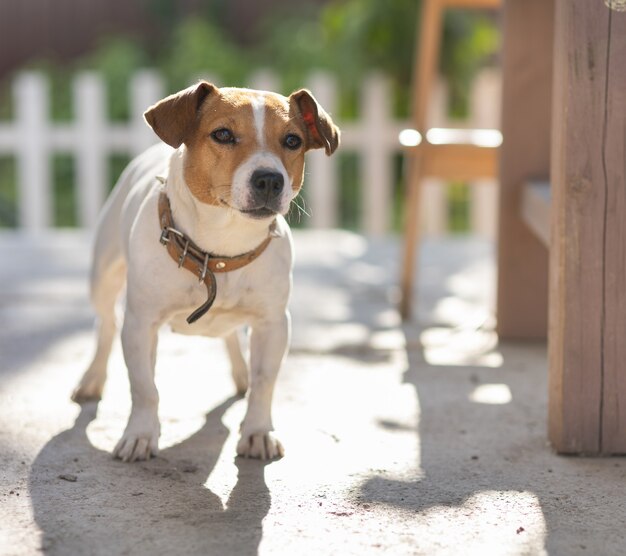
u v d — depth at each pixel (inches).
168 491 119.0
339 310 226.2
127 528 108.5
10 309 223.3
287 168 125.3
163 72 426.6
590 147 128.0
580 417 132.0
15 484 120.5
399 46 378.3
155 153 149.6
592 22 127.0
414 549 103.7
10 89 451.2
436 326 210.8
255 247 129.1
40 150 337.7
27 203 340.2
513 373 174.9
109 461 128.6
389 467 127.9
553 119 134.5
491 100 327.9
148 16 464.4
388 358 185.3
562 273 130.2
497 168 201.3
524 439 139.7
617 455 132.7
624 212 128.9
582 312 130.4
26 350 187.3
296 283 256.4
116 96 414.0
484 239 326.3
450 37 375.9
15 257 286.0
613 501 117.3
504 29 188.9
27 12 456.8
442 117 335.6
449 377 171.9
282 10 456.8
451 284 257.1
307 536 106.6
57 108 419.5
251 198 118.8
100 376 155.9
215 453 132.6
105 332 155.4
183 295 129.9
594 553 103.3
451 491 120.0
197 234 126.8
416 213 212.4
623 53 127.0
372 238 325.1
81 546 104.0
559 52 130.5
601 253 129.4
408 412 151.7
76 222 395.2
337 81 390.3
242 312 133.2
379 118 334.3
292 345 192.2
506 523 110.7
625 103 127.3
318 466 128.0
